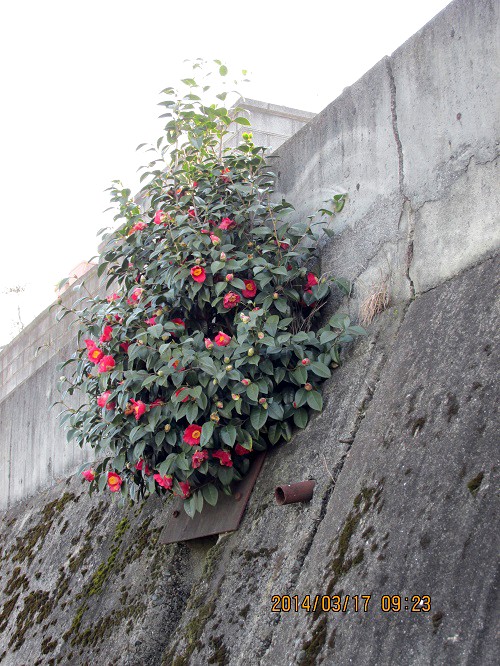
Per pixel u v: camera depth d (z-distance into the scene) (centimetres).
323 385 327
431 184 304
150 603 357
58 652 412
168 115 392
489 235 273
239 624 274
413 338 285
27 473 728
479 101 283
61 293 754
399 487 232
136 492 372
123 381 327
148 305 355
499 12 276
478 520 194
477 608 178
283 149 407
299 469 306
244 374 314
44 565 541
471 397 229
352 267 345
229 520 327
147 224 377
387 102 334
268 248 345
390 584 207
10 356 878
